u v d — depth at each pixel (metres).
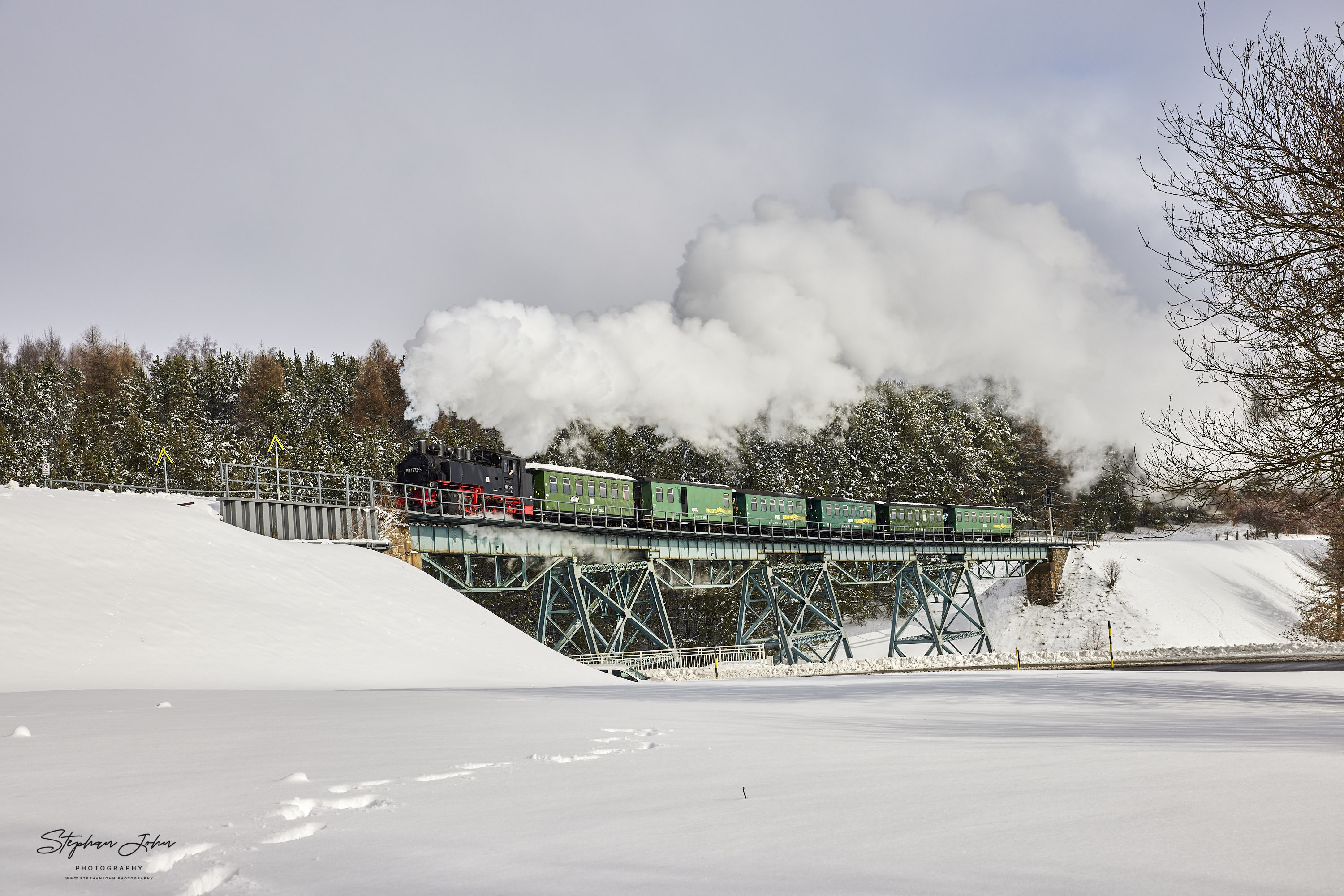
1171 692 18.09
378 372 135.25
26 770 6.50
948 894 3.31
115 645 20.78
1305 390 16.62
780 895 3.33
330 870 3.76
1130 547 91.19
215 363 120.31
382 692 16.62
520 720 10.22
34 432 93.44
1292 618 78.44
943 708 13.58
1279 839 4.06
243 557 29.64
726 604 89.56
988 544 80.88
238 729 9.15
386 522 39.28
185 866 3.87
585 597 52.16
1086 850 3.93
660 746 7.98
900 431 122.00
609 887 3.49
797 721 10.98
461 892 3.44
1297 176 17.05
